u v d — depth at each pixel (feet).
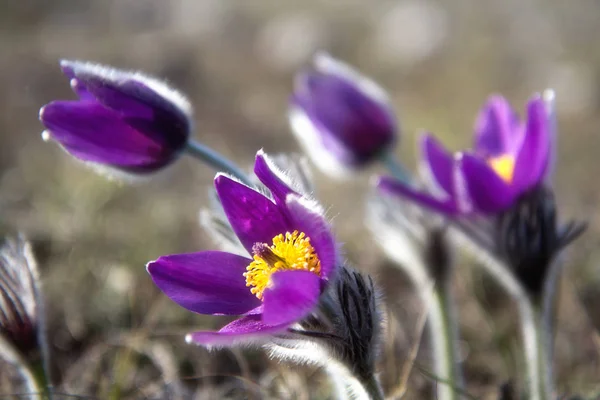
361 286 1.63
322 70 2.09
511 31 5.93
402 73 5.42
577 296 2.06
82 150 1.76
